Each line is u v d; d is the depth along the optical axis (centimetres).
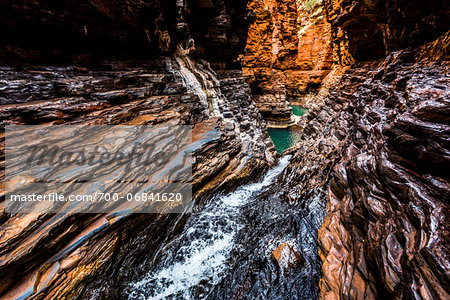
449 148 429
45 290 449
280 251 703
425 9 1005
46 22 743
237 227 880
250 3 3331
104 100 827
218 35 1756
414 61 1088
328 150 1281
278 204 1016
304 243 733
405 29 1188
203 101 1377
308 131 2172
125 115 822
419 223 394
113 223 577
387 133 626
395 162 560
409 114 555
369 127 916
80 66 924
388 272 376
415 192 448
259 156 1400
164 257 723
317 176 1127
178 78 1344
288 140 2738
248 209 980
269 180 1308
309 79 4762
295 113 4259
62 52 861
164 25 1355
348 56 2759
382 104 997
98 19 910
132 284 631
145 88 1075
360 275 452
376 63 1684
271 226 869
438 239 338
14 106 571
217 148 1069
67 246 503
